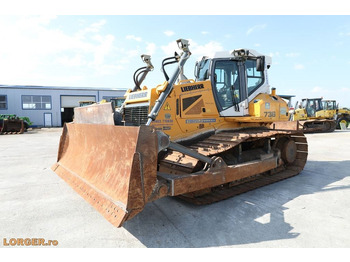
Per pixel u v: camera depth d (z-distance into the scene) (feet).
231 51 15.97
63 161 15.57
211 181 11.68
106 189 10.22
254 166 14.34
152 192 9.22
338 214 11.26
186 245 8.80
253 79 17.54
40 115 93.61
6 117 66.59
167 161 13.78
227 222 10.57
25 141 42.19
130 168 9.36
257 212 11.57
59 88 95.09
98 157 12.05
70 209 12.05
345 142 36.06
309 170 19.60
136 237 9.40
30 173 19.16
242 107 16.47
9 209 12.05
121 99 54.65
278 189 14.93
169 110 13.43
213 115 15.29
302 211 11.60
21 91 90.74
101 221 10.75
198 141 14.66
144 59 17.42
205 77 15.74
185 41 13.05
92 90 99.71
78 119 15.14
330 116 59.88
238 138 13.66
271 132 15.76
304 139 18.81
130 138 9.48
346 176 17.71
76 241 9.11
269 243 8.86
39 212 11.69
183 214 11.44
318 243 8.81
